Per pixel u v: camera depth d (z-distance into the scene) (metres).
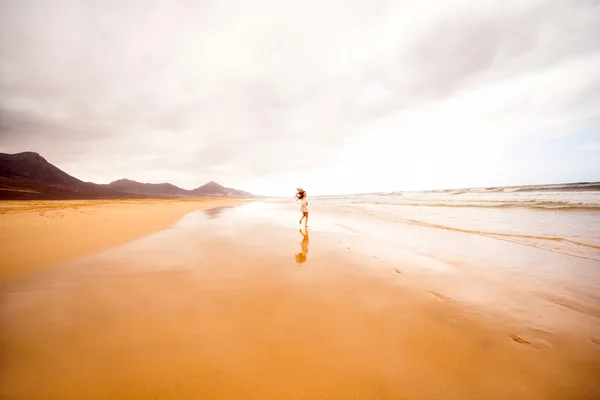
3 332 2.66
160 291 3.82
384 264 5.29
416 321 2.97
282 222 12.73
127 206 22.08
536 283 4.21
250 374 2.09
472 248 6.66
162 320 2.95
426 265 5.22
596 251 6.07
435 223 11.01
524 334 2.72
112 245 6.83
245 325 2.85
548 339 2.62
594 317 3.10
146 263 5.24
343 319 3.00
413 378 2.06
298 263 5.34
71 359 2.24
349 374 2.10
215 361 2.24
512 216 12.12
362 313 3.16
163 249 6.48
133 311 3.17
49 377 2.03
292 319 3.00
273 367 2.17
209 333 2.68
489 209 15.77
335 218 14.43
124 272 4.66
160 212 17.81
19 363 2.18
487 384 2.01
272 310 3.22
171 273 4.63
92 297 3.58
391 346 2.48
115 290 3.84
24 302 3.40
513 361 2.27
